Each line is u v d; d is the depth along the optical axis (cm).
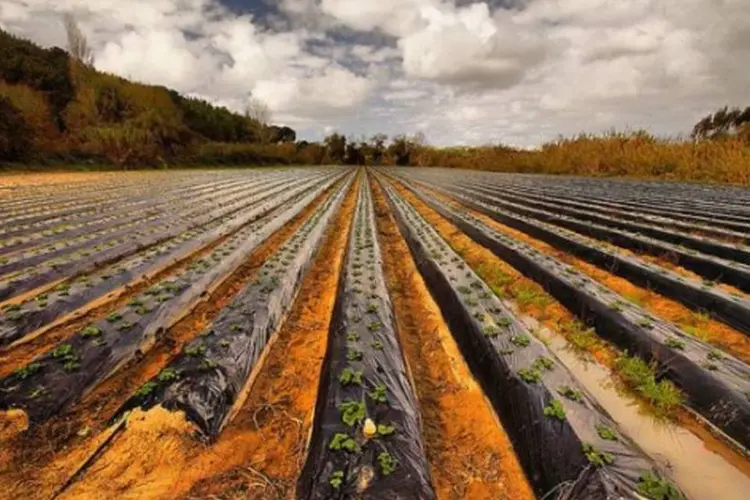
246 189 2453
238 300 655
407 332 655
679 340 518
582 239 1043
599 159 3309
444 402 471
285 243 1071
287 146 7550
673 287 721
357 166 8188
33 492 329
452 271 821
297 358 561
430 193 2411
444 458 382
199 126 6750
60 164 3416
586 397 416
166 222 1347
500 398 447
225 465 363
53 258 955
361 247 1048
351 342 524
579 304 674
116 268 850
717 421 405
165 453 368
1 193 1955
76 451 377
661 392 443
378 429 361
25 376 444
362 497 302
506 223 1428
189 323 666
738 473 356
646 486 303
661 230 1097
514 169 4494
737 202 1585
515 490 346
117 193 2058
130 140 3969
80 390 453
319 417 393
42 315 629
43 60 4803
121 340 537
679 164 2761
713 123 3247
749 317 596
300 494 316
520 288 805
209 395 419
